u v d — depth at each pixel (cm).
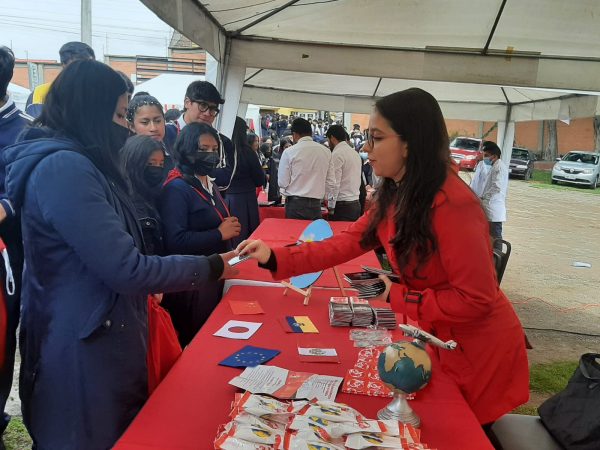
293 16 424
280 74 734
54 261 140
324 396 147
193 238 244
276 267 179
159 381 175
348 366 172
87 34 1043
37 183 133
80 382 141
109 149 148
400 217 152
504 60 493
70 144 139
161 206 246
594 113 611
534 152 2814
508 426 194
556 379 363
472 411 154
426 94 151
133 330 150
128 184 160
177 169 257
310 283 232
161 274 142
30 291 145
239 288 257
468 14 421
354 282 166
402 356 133
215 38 429
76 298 140
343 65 499
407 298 157
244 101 848
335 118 3434
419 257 152
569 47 470
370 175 938
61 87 140
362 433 115
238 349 183
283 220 492
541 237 984
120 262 134
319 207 554
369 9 415
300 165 536
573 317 507
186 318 251
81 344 140
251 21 436
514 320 168
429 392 155
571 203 1535
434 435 132
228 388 153
